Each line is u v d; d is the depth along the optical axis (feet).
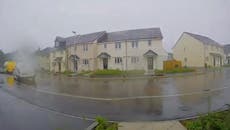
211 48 157.48
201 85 59.67
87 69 130.41
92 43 127.24
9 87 69.51
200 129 20.11
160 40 112.57
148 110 33.50
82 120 29.25
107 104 39.14
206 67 137.18
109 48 123.54
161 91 51.62
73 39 150.20
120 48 120.16
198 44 147.43
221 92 47.39
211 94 45.21
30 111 35.27
